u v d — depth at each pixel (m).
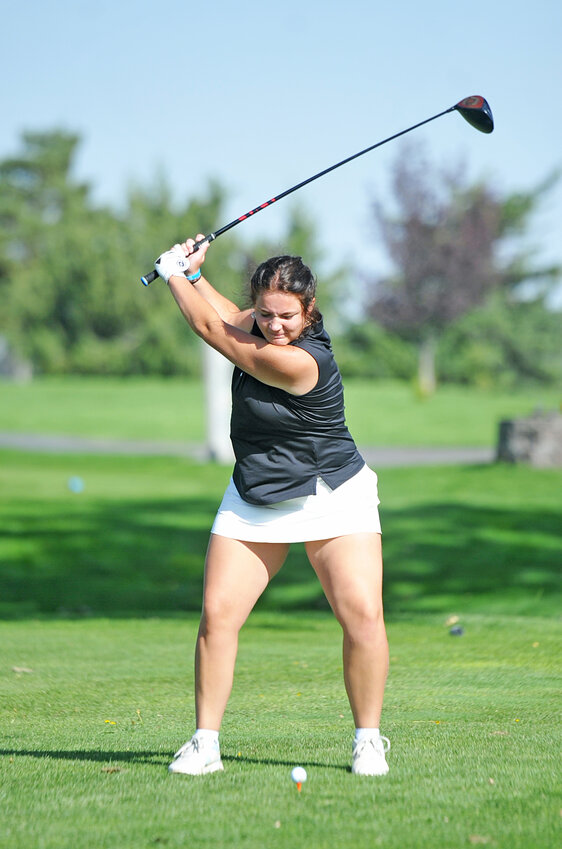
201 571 48.31
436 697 19.08
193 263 13.20
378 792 11.62
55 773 12.71
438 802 11.20
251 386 12.23
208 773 12.57
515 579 44.62
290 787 11.84
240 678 21.41
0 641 27.58
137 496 68.69
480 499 65.06
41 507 62.16
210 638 12.51
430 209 171.12
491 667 22.91
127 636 28.86
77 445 104.62
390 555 49.28
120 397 152.88
